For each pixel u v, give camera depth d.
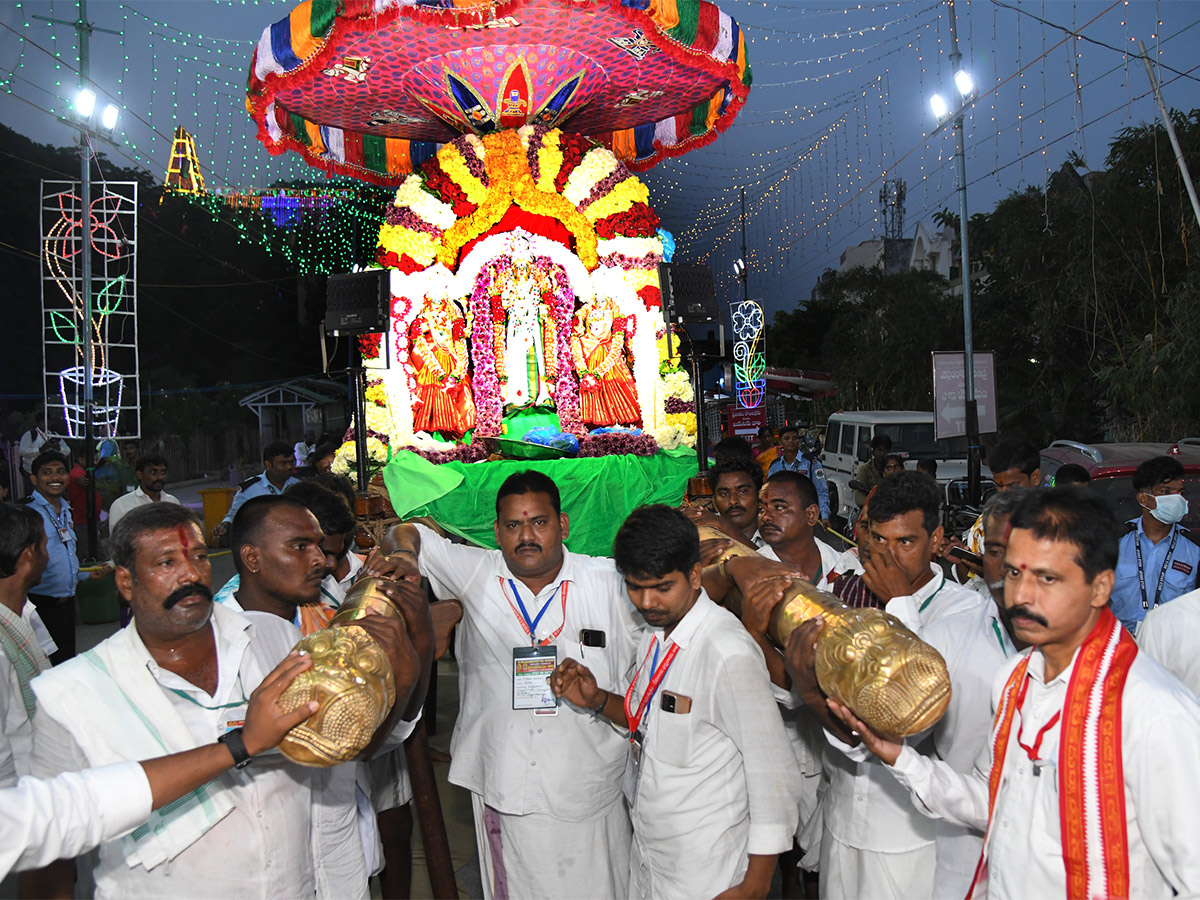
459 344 6.83
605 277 6.96
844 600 3.19
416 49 6.27
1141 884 1.86
